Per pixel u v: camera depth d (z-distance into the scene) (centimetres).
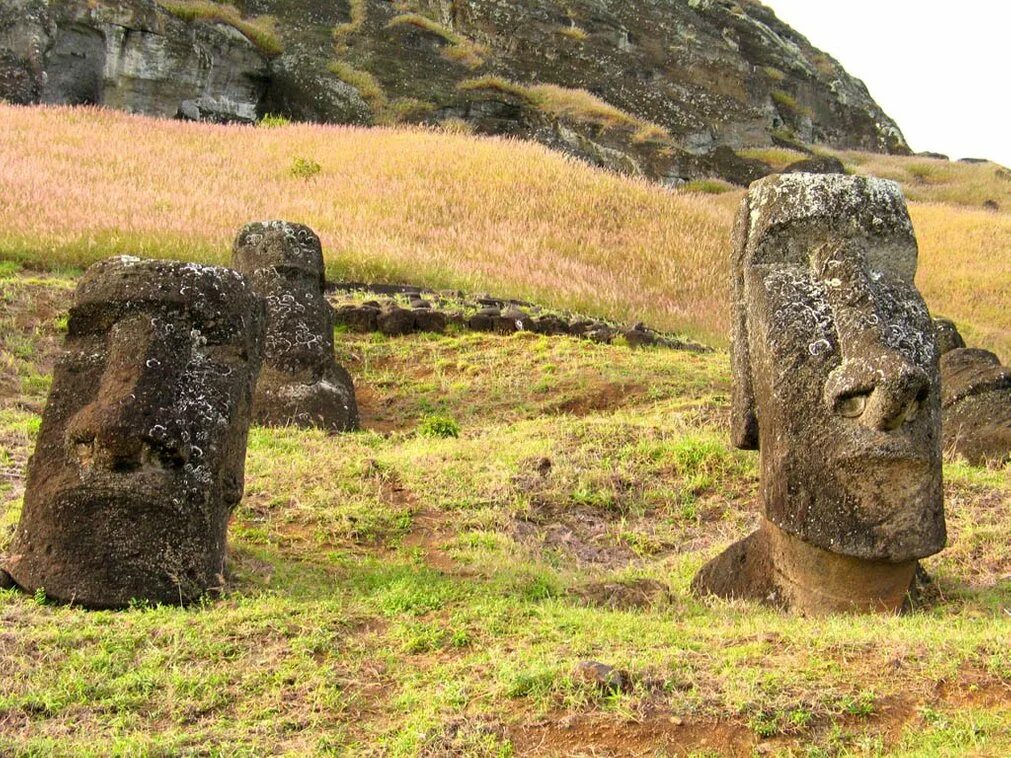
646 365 1462
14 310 1445
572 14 5797
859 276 692
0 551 697
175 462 654
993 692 534
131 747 498
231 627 612
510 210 2480
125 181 2308
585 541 914
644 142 4647
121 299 670
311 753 501
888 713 521
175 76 3850
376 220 2280
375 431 1241
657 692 535
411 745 502
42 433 666
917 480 671
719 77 6084
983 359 1136
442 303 1745
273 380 1193
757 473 1008
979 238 3497
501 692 538
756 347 722
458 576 752
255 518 838
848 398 671
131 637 595
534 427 1141
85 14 3669
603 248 2339
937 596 745
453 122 4328
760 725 510
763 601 738
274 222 1265
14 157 2364
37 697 541
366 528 845
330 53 4541
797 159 5238
